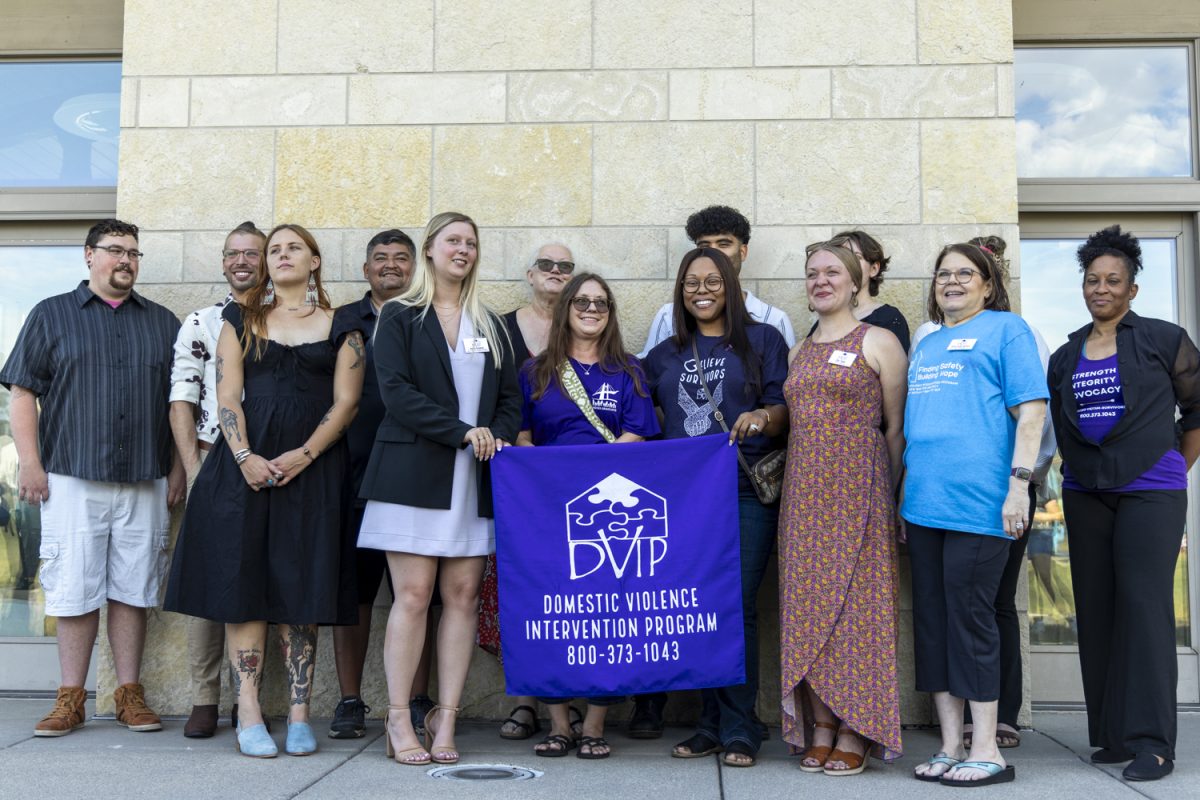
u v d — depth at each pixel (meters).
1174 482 4.22
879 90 5.40
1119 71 5.96
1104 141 5.95
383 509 4.15
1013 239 5.31
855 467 4.19
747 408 4.44
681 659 4.25
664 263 5.42
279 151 5.52
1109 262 4.33
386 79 5.53
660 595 4.27
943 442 4.06
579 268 5.43
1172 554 4.18
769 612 5.17
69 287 6.13
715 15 5.47
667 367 4.58
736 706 4.32
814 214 5.38
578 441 4.45
